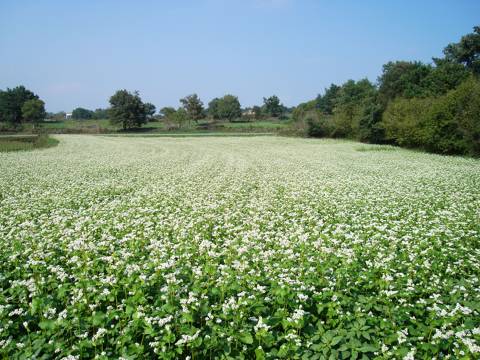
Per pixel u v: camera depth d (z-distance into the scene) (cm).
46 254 928
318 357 567
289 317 641
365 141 6419
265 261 873
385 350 558
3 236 1126
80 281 759
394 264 891
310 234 1146
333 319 649
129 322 636
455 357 575
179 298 708
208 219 1314
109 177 2477
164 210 1470
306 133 7750
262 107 16875
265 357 567
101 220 1290
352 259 890
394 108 5662
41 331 641
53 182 2241
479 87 3972
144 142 6438
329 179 2405
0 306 664
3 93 13712
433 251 960
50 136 7894
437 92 6169
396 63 8431
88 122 14638
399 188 2034
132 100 12019
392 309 666
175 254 954
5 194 1897
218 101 16212
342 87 11494
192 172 2752
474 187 2095
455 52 7600
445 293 781
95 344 583
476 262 932
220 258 950
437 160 3672
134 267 804
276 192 1895
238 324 630
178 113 12344
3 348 575
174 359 584
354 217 1353
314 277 784
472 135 3928
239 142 6512
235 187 2041
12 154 4031
